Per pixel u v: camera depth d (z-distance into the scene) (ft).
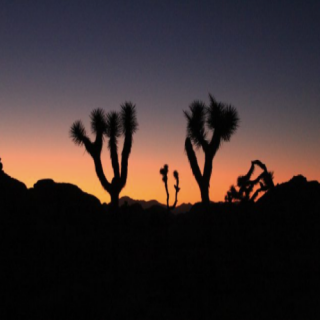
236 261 36.78
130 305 27.20
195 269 31.86
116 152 42.42
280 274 33.22
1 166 46.11
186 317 24.90
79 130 43.14
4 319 23.73
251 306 26.03
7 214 38.11
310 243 48.26
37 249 37.70
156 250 49.83
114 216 41.16
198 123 42.57
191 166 42.91
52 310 25.26
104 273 37.45
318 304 25.26
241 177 53.98
